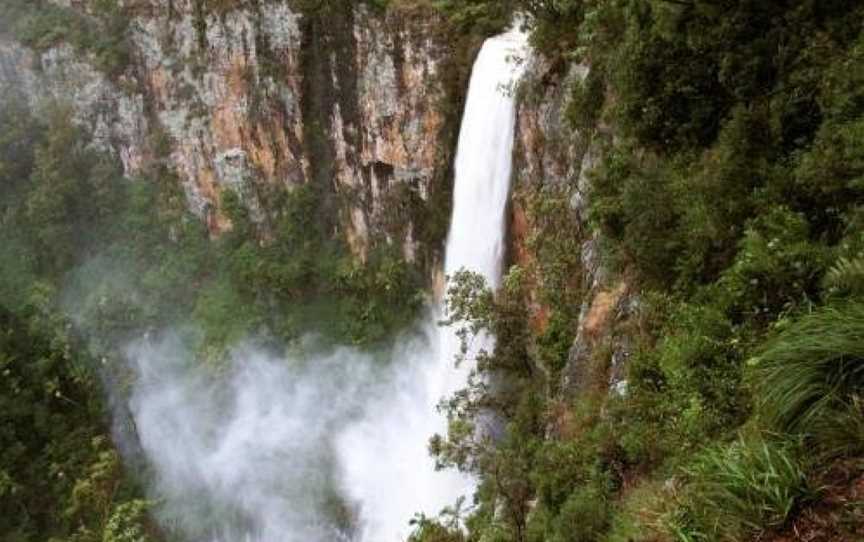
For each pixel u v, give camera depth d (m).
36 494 34.53
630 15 12.88
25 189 53.22
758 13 10.82
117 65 47.41
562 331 16.91
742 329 8.55
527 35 26.23
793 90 10.09
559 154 19.95
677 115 12.20
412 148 33.47
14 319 42.88
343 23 34.25
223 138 43.84
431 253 34.66
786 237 8.59
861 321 6.20
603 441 10.28
